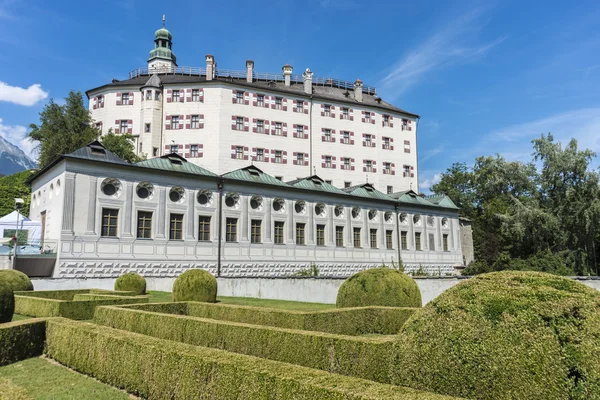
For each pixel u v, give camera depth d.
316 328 14.07
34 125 51.56
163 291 33.56
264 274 42.91
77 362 11.30
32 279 28.80
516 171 60.50
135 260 36.00
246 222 42.84
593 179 50.19
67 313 18.39
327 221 48.50
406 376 6.48
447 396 5.39
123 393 9.48
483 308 6.15
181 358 8.27
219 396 7.32
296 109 61.91
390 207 54.31
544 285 6.23
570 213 51.56
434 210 58.75
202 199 41.03
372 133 67.19
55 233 34.34
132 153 51.25
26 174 68.88
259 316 15.38
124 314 14.77
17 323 12.55
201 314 17.98
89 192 34.62
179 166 40.75
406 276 18.59
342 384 5.96
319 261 46.97
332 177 62.81
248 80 63.81
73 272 32.94
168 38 71.69
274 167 58.78
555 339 5.43
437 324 6.40
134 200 36.78
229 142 56.06
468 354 5.90
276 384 6.45
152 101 55.72
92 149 36.12
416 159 71.00
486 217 62.09
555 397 5.17
